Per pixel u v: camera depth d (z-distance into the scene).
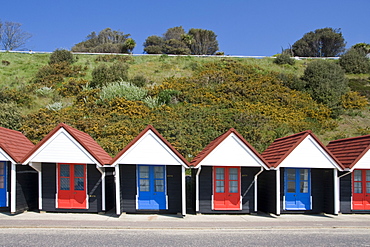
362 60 44.34
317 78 34.41
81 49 75.81
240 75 35.91
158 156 13.82
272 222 13.19
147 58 45.16
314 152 14.69
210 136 22.78
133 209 14.41
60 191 14.41
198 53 77.69
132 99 28.08
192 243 10.02
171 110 26.95
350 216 14.96
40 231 11.12
